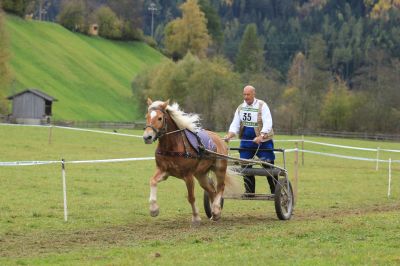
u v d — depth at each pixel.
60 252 10.95
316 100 89.06
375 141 75.69
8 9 128.88
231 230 13.26
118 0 156.38
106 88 114.06
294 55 165.38
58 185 21.66
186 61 96.88
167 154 13.52
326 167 35.12
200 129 14.44
